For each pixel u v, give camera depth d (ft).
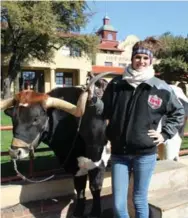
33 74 126.11
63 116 12.90
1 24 92.94
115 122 9.91
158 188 13.88
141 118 9.55
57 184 14.85
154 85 9.67
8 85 101.55
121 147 9.86
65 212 14.17
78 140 13.12
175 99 10.00
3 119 44.32
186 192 13.87
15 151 11.14
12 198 13.83
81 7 97.81
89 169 13.26
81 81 127.85
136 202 10.16
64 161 13.66
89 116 12.48
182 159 19.21
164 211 11.87
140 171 9.89
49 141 13.05
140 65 9.75
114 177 10.11
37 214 13.61
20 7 86.63
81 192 13.89
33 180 14.56
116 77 10.58
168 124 10.00
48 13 88.63
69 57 124.88
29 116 11.31
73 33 102.53
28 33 92.94
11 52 99.81
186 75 124.57
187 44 123.03
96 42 105.40
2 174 17.21
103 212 14.79
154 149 9.93
